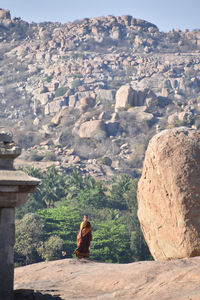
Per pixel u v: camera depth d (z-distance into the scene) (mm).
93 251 56812
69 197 74438
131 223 60344
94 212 68188
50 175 76438
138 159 134250
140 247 58969
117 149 141125
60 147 145750
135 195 67312
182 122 150125
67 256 59000
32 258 55562
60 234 58531
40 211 62594
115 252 59156
